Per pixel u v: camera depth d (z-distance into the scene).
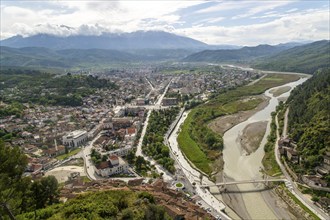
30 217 105.44
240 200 166.50
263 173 199.75
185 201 153.38
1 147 79.62
